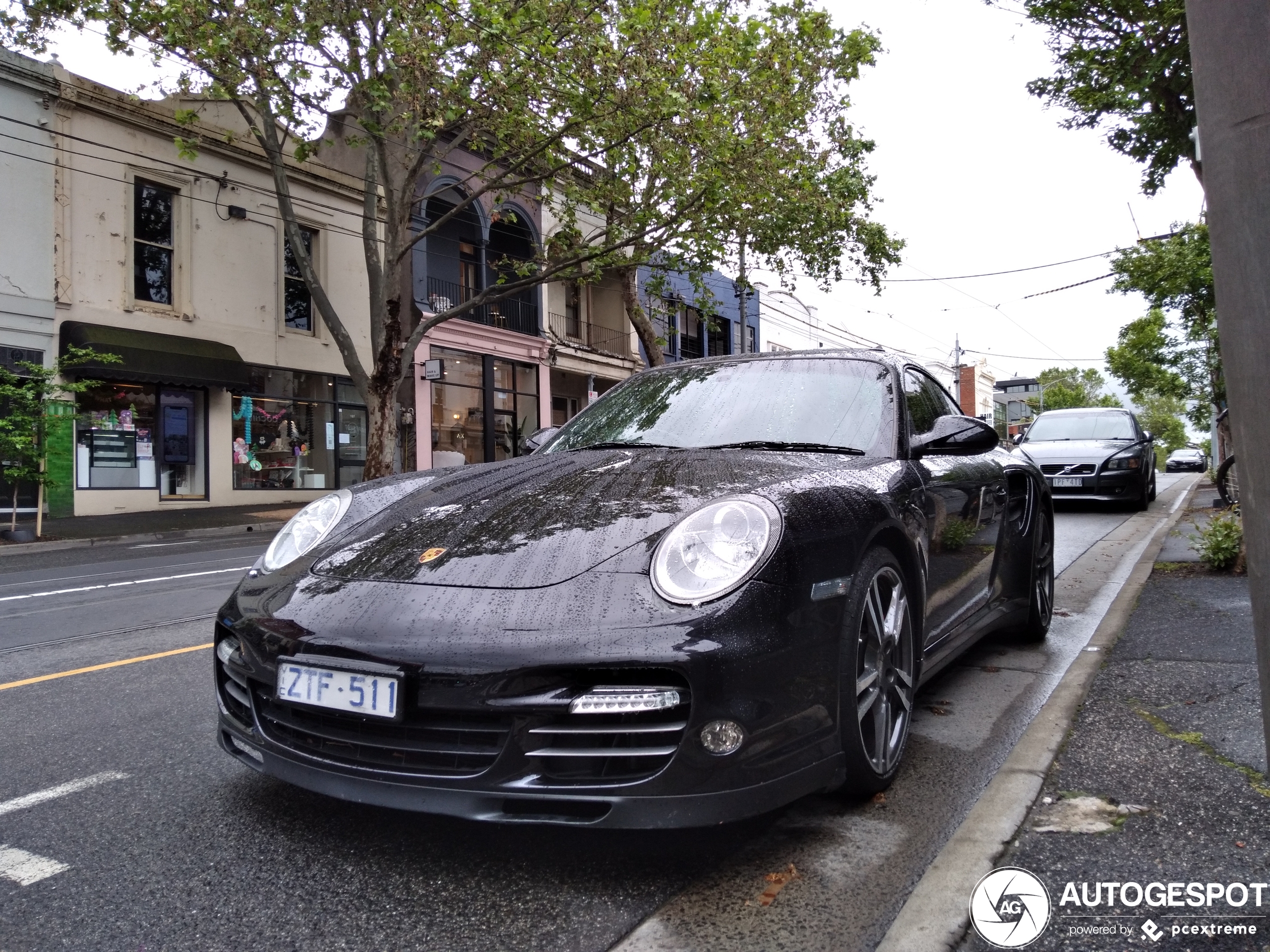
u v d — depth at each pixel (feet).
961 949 5.41
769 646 6.37
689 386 11.34
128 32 39.17
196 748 9.80
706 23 40.60
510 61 38.19
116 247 49.24
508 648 6.19
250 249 56.59
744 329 78.74
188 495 53.26
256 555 32.12
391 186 47.16
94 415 48.37
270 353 57.67
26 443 38.91
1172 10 17.72
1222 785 7.71
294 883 6.64
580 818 6.11
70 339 46.68
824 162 55.98
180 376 49.88
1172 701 10.09
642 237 48.24
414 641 6.42
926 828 7.39
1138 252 49.88
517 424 78.13
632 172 46.06
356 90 41.52
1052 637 14.87
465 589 6.76
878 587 8.11
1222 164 5.06
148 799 8.33
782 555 6.68
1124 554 24.57
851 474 8.39
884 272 64.69
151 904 6.36
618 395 11.97
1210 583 17.74
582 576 6.65
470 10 37.83
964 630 11.05
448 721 6.32
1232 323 5.08
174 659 14.34
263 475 57.47
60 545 38.70
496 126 42.09
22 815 8.00
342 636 6.66
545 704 6.05
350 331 63.41
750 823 7.52
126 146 49.75
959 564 10.55
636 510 7.37
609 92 40.01
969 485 11.09
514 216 56.24
